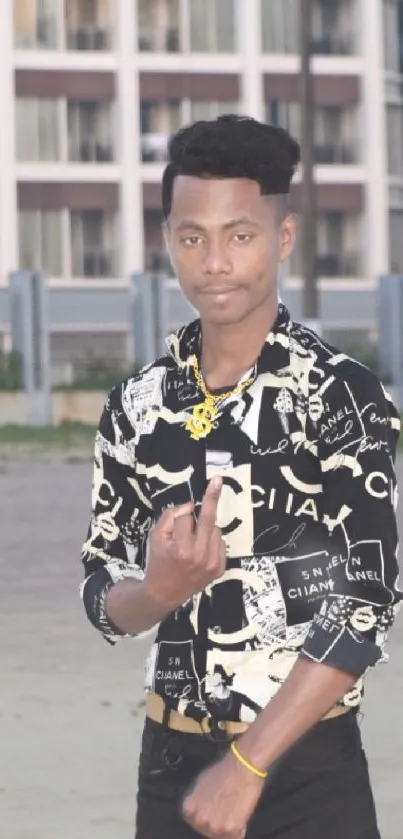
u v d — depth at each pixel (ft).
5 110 142.41
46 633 26.89
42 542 39.11
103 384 97.19
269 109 149.69
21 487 54.13
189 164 8.52
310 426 8.57
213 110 148.05
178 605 8.27
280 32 149.48
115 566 9.21
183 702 8.75
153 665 8.89
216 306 8.57
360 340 122.11
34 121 143.64
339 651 8.13
